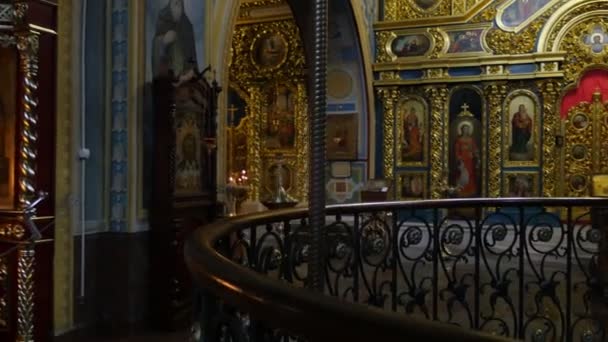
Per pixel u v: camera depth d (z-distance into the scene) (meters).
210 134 6.79
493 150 13.67
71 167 5.53
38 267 4.74
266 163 14.99
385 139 14.36
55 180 4.93
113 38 5.96
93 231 5.81
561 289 7.70
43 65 4.75
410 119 14.23
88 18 5.84
